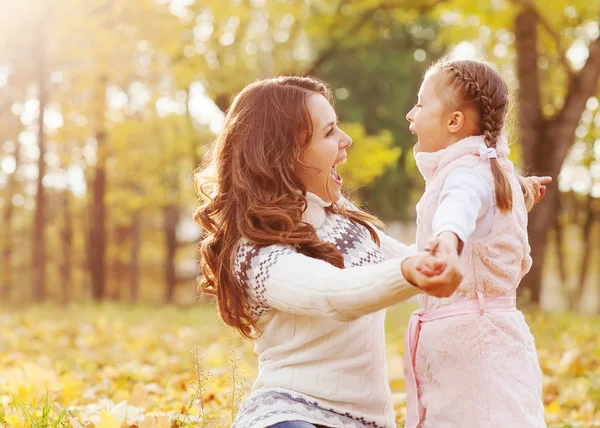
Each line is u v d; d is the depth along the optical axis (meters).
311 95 2.55
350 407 2.42
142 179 19.53
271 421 2.28
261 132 2.50
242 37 14.38
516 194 2.61
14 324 9.73
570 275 34.31
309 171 2.55
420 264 1.91
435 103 2.67
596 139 15.43
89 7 13.73
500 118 2.64
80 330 8.94
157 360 6.33
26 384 4.02
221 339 7.52
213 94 14.74
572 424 4.08
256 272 2.31
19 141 24.03
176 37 14.05
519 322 2.54
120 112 18.72
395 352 6.59
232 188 2.51
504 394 2.39
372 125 22.97
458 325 2.46
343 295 2.09
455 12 12.51
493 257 2.48
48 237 33.94
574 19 11.72
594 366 6.14
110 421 3.16
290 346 2.42
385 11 13.27
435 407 2.48
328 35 14.36
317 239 2.43
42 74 16.12
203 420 3.28
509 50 12.82
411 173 23.80
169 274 28.61
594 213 25.30
